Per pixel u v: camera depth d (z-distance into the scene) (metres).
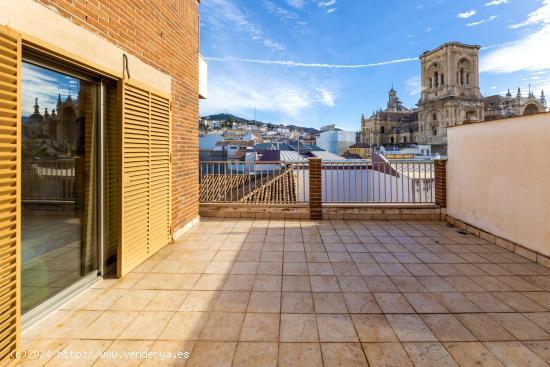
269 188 8.23
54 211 2.62
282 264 3.58
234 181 7.59
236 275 3.25
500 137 4.23
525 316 2.44
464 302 2.67
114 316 2.44
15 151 1.98
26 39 2.04
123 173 3.16
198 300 2.71
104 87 3.17
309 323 2.35
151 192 3.76
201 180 6.61
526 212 3.77
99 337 2.16
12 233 1.96
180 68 4.73
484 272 3.33
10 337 1.93
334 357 1.96
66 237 2.75
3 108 1.91
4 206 1.90
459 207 5.31
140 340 2.13
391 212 5.85
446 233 4.93
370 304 2.64
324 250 4.09
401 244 4.36
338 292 2.87
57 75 2.61
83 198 2.95
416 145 56.88
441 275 3.26
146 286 2.98
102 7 2.83
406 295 2.81
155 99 3.85
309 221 5.77
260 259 3.74
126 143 3.21
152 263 3.58
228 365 1.89
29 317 2.30
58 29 2.31
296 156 19.17
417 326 2.30
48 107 2.53
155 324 2.33
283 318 2.42
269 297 2.77
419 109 58.28
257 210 5.99
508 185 4.09
